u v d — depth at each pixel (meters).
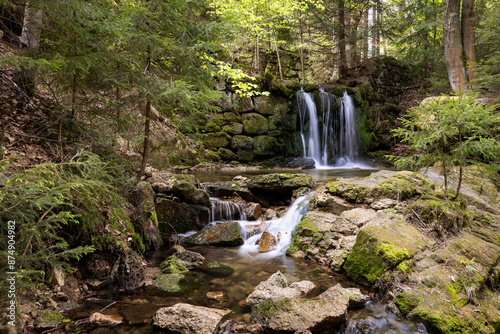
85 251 2.58
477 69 9.91
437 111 4.07
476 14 11.41
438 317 2.67
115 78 3.46
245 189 6.46
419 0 14.37
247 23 11.41
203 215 5.73
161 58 4.07
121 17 3.24
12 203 2.16
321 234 4.52
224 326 2.65
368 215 4.59
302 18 16.50
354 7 16.78
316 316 2.68
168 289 3.34
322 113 13.84
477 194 5.27
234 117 12.52
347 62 17.55
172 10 3.78
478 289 3.10
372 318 2.82
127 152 5.00
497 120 3.77
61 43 3.27
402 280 3.18
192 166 10.92
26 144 3.51
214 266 4.04
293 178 6.41
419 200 4.39
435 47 15.48
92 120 3.74
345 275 3.78
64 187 2.47
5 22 4.20
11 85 4.03
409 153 13.72
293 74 19.22
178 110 4.55
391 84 16.62
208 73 4.26
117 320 2.67
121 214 3.88
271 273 3.85
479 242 3.81
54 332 2.43
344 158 14.22
